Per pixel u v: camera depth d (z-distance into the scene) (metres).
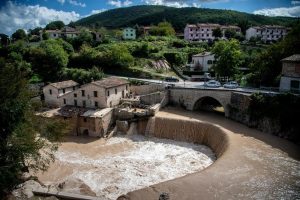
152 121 56.28
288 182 33.12
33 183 34.31
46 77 83.62
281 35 129.25
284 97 48.31
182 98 64.38
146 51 95.44
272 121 49.16
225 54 69.44
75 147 50.94
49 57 81.44
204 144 51.44
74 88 68.69
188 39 135.00
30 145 30.84
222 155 40.81
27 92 32.56
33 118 33.44
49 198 30.73
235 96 56.38
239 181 33.44
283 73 54.38
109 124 57.69
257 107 51.47
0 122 29.61
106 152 48.81
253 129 51.59
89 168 42.81
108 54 88.31
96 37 123.69
